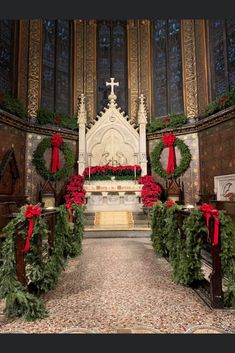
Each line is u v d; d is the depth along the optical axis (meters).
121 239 7.74
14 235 3.09
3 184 8.60
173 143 11.21
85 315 2.95
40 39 11.51
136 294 3.56
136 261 5.27
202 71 10.94
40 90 11.30
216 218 3.27
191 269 3.75
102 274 4.45
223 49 10.07
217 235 3.22
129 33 13.62
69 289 3.75
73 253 5.53
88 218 9.65
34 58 11.23
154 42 13.25
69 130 11.86
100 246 6.73
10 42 10.41
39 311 2.91
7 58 10.20
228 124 8.91
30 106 10.91
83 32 13.42
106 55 13.62
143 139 11.92
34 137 10.75
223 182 9.03
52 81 12.04
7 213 5.73
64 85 12.59
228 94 8.95
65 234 4.85
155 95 12.96
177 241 4.28
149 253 5.95
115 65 13.59
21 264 3.13
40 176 10.73
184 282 3.80
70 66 12.97
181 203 10.45
